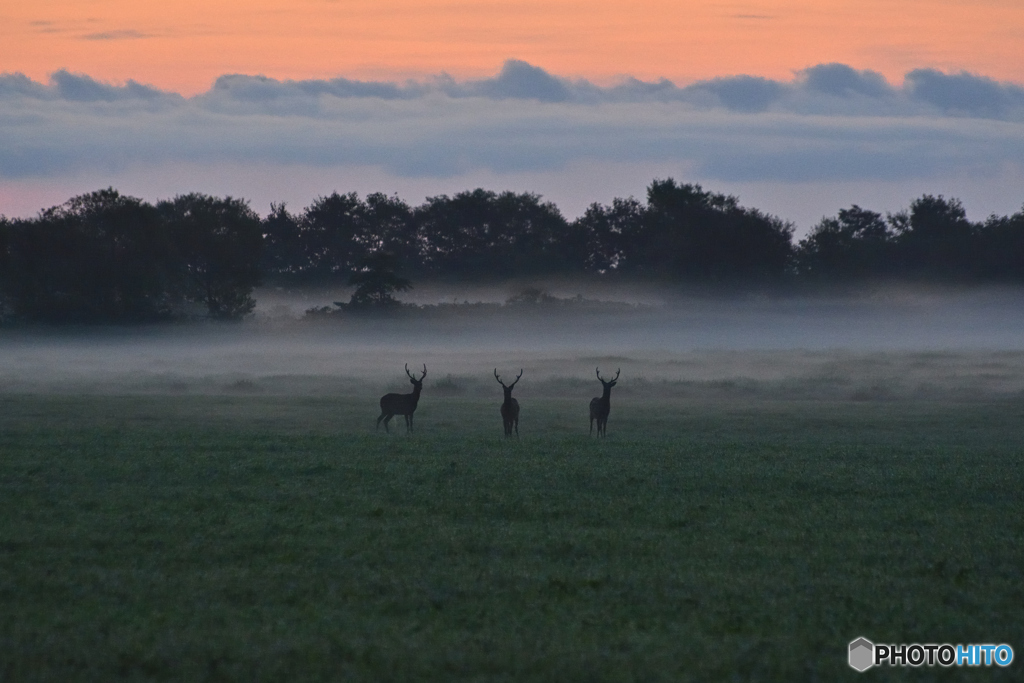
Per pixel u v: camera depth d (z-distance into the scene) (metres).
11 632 39.53
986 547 54.72
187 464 82.31
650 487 72.69
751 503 66.75
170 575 47.84
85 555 51.06
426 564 50.25
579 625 41.06
